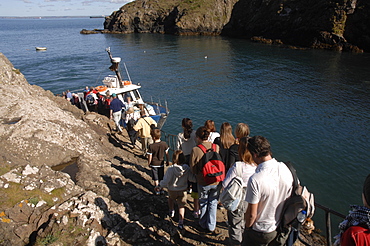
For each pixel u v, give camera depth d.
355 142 18.12
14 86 11.31
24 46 75.44
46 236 4.67
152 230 5.33
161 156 6.75
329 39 57.59
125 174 8.06
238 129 5.16
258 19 76.62
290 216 3.17
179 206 5.47
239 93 29.80
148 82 35.47
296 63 45.09
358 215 2.52
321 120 21.86
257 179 3.22
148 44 72.50
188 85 33.66
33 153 7.47
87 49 67.06
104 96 15.67
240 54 54.88
